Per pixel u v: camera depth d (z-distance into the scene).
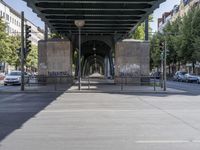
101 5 33.72
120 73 48.22
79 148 9.55
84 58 100.31
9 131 12.20
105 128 12.78
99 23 44.53
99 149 9.42
